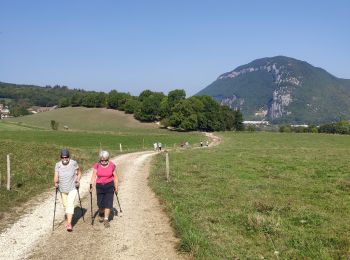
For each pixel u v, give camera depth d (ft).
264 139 301.43
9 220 43.06
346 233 37.73
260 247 33.99
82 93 591.78
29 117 520.83
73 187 40.32
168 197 53.78
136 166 98.43
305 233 37.83
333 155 117.19
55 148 116.98
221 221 42.01
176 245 34.17
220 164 94.63
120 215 45.32
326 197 54.95
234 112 495.00
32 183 64.34
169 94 476.95
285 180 69.67
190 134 369.50
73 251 33.24
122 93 553.64
